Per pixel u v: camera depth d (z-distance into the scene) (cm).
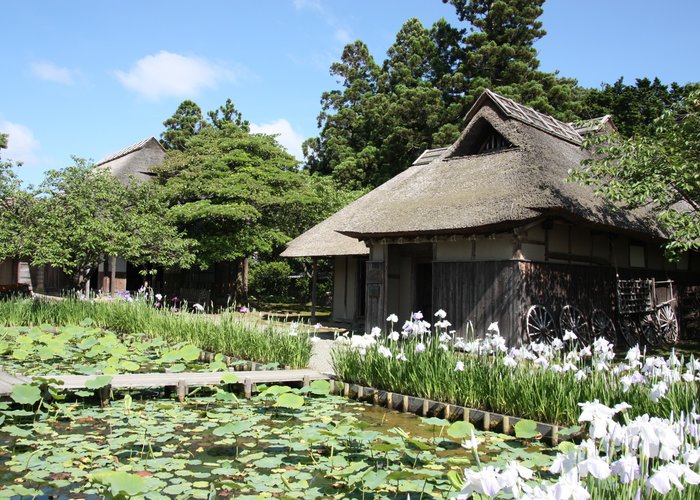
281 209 1966
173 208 1692
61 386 611
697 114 929
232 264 2014
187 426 537
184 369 800
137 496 352
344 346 823
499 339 629
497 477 212
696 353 1095
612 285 1169
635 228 1100
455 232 1024
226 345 944
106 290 1962
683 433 260
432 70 3055
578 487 197
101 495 366
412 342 721
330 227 1562
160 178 1945
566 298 1047
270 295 2589
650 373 480
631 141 962
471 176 1164
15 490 359
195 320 1063
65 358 876
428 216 1073
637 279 1236
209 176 1841
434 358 659
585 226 1041
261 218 1903
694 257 1471
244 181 1831
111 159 2597
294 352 823
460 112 2684
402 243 1138
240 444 480
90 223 1224
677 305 1372
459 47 2967
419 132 2819
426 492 369
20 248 1201
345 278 1606
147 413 584
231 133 2122
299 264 2664
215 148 1942
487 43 2758
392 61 3241
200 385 666
